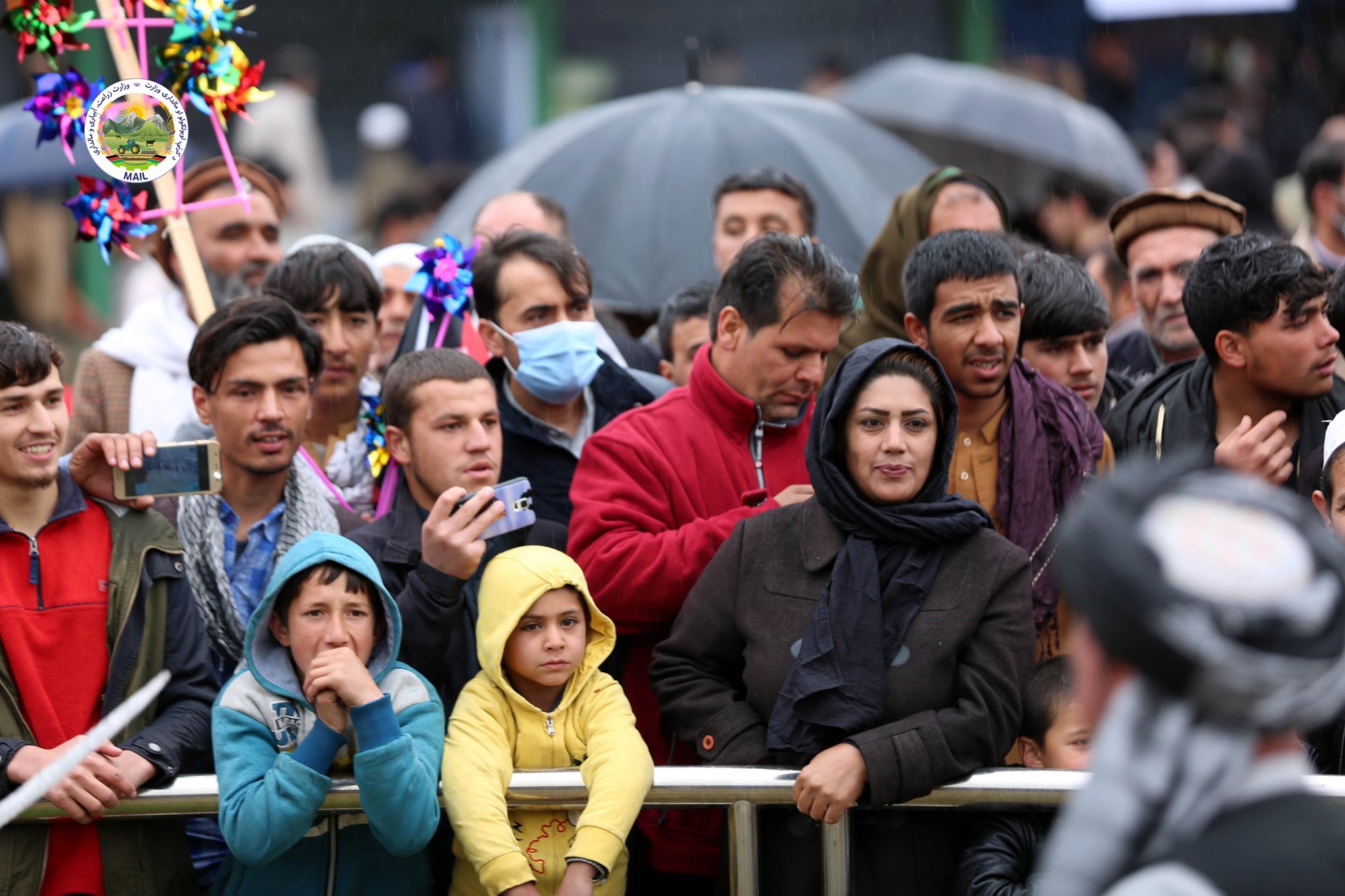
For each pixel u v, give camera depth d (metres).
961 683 11.40
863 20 44.81
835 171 24.53
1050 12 42.97
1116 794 5.46
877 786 10.81
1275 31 41.03
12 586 11.60
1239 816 5.48
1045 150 32.19
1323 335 13.30
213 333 13.03
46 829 11.38
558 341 14.76
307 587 11.42
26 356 11.61
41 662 11.56
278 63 42.66
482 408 13.16
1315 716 5.23
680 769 11.41
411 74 44.97
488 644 11.78
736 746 11.70
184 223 15.27
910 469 11.73
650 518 13.39
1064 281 15.44
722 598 12.23
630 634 13.23
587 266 15.58
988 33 43.56
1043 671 12.50
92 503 12.17
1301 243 22.95
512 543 13.42
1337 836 5.48
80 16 15.04
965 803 11.06
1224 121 35.34
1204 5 41.06
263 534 13.39
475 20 45.75
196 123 39.91
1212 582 5.15
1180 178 35.12
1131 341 19.48
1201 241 17.41
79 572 11.81
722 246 19.55
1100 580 5.29
